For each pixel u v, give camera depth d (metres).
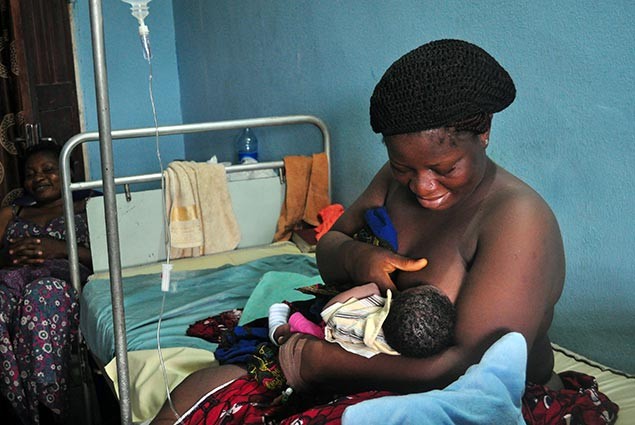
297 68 3.08
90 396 2.67
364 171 2.71
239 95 3.70
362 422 0.92
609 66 1.64
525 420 1.14
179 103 4.52
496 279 1.11
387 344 1.13
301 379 1.22
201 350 1.85
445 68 1.06
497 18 1.95
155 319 2.09
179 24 4.32
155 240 2.73
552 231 1.16
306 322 1.32
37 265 2.95
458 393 0.98
